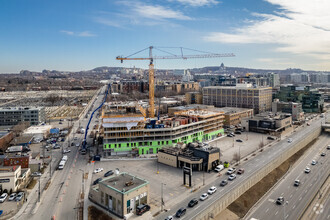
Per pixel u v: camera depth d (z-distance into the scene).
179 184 131.75
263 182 142.88
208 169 148.25
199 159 148.50
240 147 197.12
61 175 146.75
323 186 135.75
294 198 123.31
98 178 139.88
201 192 121.94
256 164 157.62
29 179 139.75
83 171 152.38
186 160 151.12
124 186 107.19
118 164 163.50
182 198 116.44
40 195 121.88
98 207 110.25
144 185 108.69
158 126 183.62
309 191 130.25
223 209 115.06
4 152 187.50
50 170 149.50
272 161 161.00
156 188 127.00
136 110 196.75
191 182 134.12
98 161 169.88
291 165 170.62
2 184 122.50
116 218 101.12
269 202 120.00
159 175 144.12
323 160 178.25
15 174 125.12
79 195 121.94
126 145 178.50
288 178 148.00
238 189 125.81
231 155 177.25
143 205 104.31
